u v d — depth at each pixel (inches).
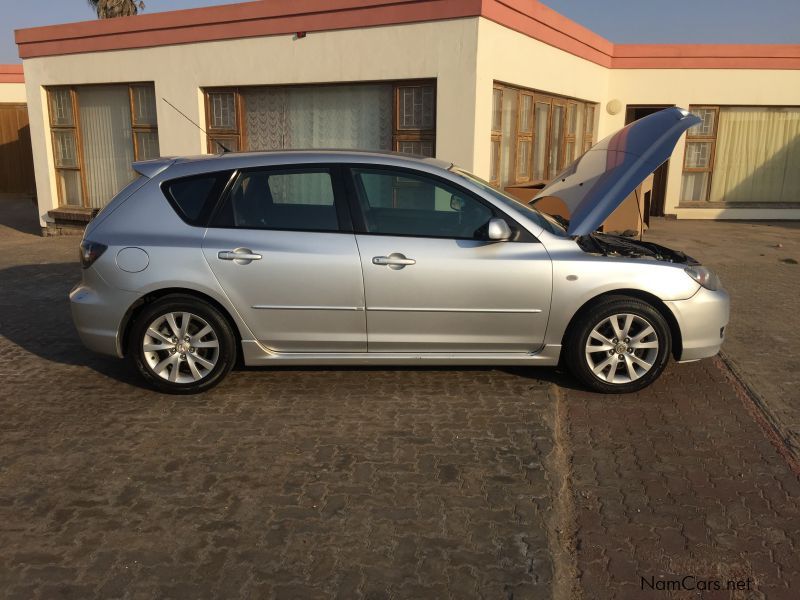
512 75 371.2
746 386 195.6
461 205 185.0
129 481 144.0
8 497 137.8
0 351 228.2
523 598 109.4
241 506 134.8
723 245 437.4
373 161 186.4
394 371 205.8
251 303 181.3
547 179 456.8
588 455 155.3
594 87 518.0
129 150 453.1
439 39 335.9
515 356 187.8
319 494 138.9
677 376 203.5
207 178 186.1
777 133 567.5
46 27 451.5
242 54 389.1
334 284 180.1
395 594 110.2
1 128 751.1
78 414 177.0
